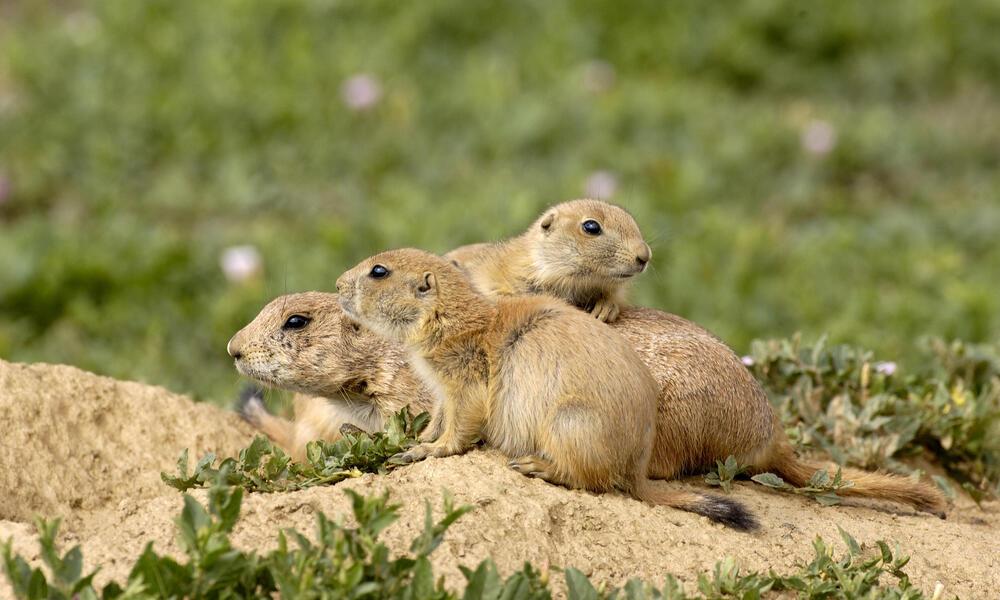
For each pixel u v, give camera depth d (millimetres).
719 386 7832
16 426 7777
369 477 6887
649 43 22031
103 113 18719
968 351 10883
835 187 19297
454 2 22281
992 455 9523
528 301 7492
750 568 6723
